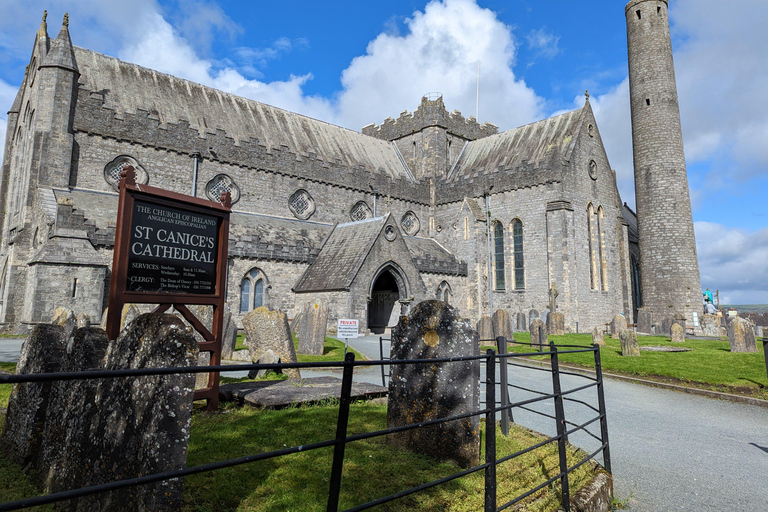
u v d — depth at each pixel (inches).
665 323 1243.8
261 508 163.6
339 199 1549.0
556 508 189.3
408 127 1914.4
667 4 1563.7
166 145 1215.6
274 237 1268.5
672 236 1462.8
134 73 1306.6
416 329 257.3
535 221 1481.3
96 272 896.9
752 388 478.9
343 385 120.4
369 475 200.1
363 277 1124.5
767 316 1857.8
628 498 232.1
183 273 291.0
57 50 1084.5
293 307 1216.2
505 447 256.8
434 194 1786.4
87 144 1114.1
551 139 1584.6
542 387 499.5
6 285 1045.8
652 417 397.7
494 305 1556.3
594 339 826.2
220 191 1317.7
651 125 1520.7
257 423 270.5
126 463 138.4
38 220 991.0
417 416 246.7
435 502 177.8
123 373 83.2
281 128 1561.3
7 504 72.8
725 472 270.7
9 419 212.7
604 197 1606.8
